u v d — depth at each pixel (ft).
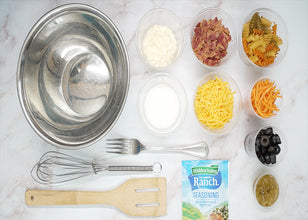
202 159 3.47
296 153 3.63
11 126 3.46
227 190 3.47
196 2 3.56
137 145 3.31
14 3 3.50
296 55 3.67
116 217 3.43
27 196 3.34
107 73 3.40
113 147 3.38
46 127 2.99
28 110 2.91
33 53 3.02
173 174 3.45
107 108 3.16
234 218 3.47
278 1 3.66
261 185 3.41
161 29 3.39
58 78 3.37
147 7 3.52
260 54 3.33
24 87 2.94
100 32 3.14
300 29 3.69
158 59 3.33
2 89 3.48
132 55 3.49
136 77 3.49
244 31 3.41
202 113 3.23
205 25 3.29
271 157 3.19
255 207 3.50
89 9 2.94
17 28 3.50
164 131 3.42
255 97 3.29
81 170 3.40
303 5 3.69
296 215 3.58
